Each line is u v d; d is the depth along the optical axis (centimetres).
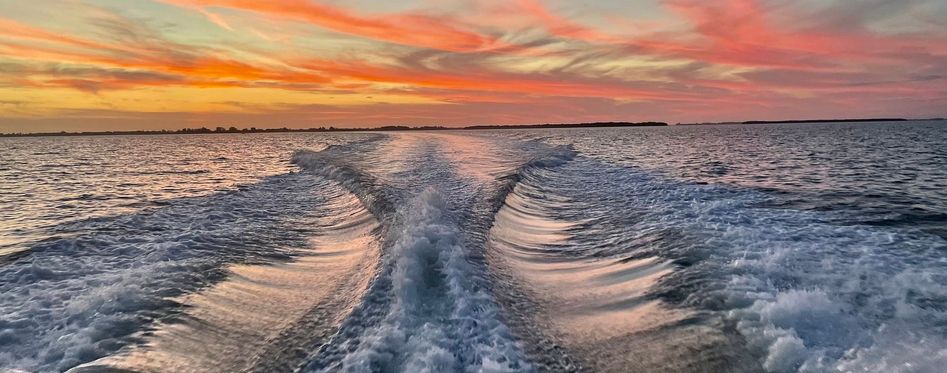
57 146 6291
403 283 494
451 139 4125
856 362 353
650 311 475
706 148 3162
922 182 1366
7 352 400
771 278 518
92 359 396
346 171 1505
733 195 1101
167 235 800
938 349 366
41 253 680
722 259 588
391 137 4719
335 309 493
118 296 507
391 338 392
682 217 858
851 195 1108
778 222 801
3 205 1230
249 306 513
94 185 1662
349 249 745
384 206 920
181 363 398
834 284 496
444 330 410
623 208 996
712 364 374
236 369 389
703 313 452
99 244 735
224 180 1722
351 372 353
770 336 393
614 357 395
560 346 414
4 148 5697
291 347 415
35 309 480
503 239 770
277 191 1338
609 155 2505
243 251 716
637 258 645
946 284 492
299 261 691
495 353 376
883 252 610
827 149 2905
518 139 4153
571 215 981
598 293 541
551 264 669
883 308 438
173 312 484
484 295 484
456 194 1102
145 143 7050
